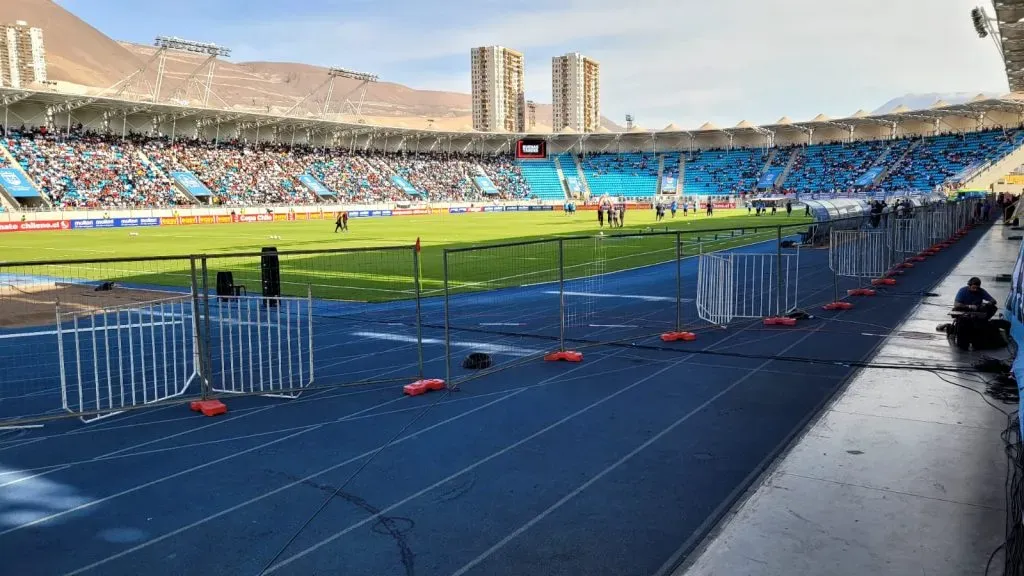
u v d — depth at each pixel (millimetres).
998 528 4754
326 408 8242
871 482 5578
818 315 13711
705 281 13555
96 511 5586
